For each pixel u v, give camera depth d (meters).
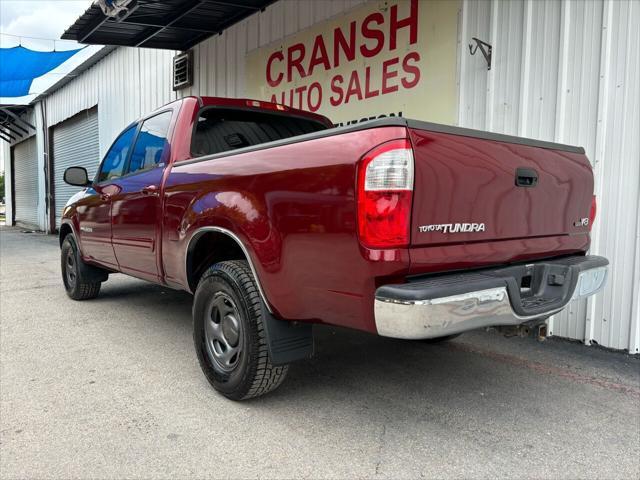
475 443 2.58
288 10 7.25
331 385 3.32
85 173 5.04
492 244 2.54
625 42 3.95
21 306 5.61
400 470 2.33
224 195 2.93
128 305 5.64
